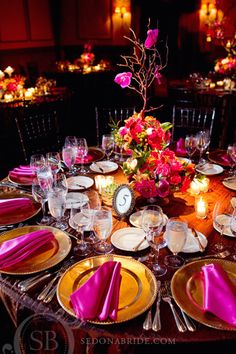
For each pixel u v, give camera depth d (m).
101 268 1.13
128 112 3.21
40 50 8.54
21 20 7.84
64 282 1.13
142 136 1.61
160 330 0.96
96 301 1.01
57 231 1.43
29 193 1.84
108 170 2.08
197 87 5.18
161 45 8.57
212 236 1.41
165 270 1.20
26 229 1.46
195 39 8.99
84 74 6.42
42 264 1.23
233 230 1.31
